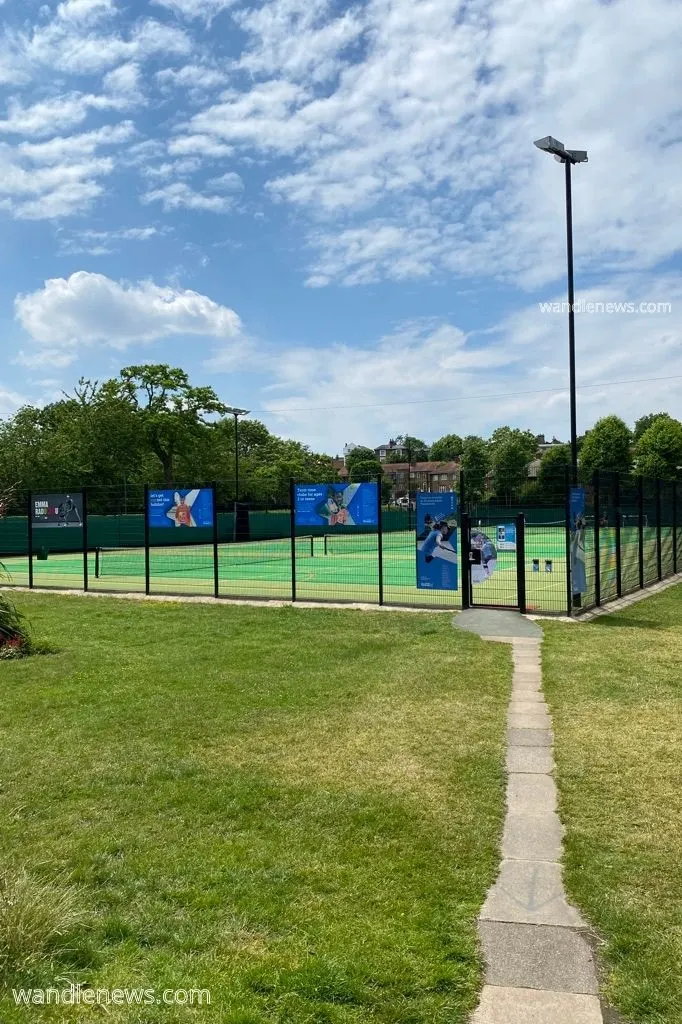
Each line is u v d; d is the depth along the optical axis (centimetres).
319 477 8956
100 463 5091
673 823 483
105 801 528
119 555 3269
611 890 401
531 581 1989
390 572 2423
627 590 1689
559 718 713
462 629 1200
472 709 747
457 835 470
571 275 1600
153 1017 300
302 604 1549
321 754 623
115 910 383
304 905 388
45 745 649
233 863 434
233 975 328
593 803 517
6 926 342
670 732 665
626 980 324
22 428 4906
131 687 848
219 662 973
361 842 462
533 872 424
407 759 611
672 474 7444
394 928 365
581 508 1401
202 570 2586
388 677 883
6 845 457
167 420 5384
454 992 318
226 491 5972
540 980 325
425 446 14512
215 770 588
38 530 3453
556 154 1560
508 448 7956
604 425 8000
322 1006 307
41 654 1035
